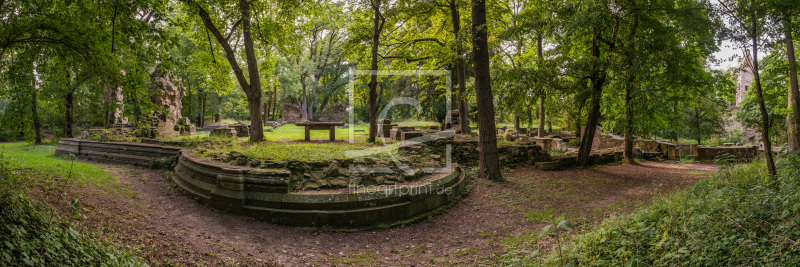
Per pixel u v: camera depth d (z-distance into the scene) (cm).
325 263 576
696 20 1091
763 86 2031
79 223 548
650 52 1223
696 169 1595
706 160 2098
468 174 1227
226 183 770
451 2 1477
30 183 693
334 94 4938
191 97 3994
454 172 1016
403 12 1482
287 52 1912
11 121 736
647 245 473
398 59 1881
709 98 1902
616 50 1348
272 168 807
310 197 729
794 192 481
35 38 647
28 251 358
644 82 1307
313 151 1045
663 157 2188
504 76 1368
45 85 832
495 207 916
